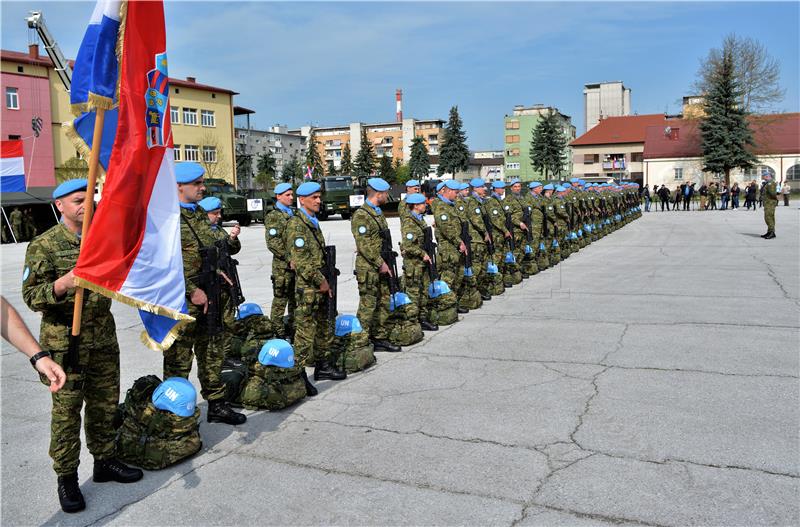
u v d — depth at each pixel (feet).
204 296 15.51
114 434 13.39
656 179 204.03
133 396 14.51
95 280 11.79
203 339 16.17
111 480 13.23
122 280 12.27
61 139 126.93
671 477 12.57
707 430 14.83
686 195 128.98
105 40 12.09
